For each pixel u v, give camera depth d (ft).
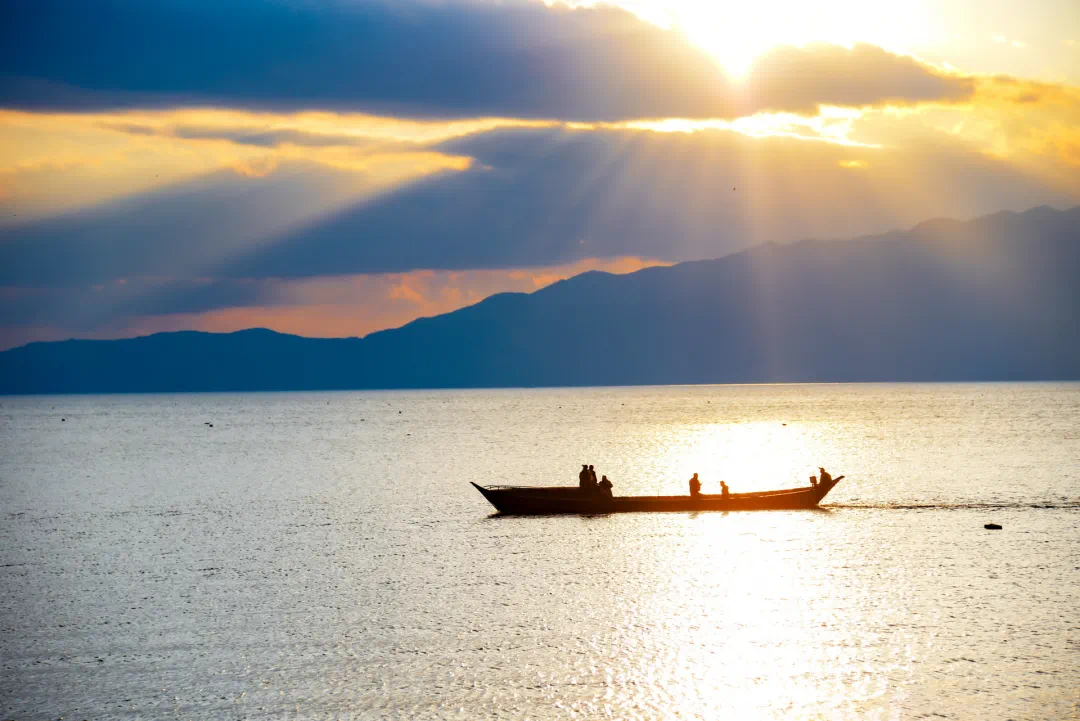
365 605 334.44
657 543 436.35
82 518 565.94
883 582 351.87
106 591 364.38
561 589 352.28
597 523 495.41
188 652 286.87
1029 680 253.24
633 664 270.05
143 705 247.50
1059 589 338.13
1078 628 292.81
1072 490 608.19
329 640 295.07
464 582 366.02
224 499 643.86
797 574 368.07
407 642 291.79
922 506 537.24
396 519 528.63
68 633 308.40
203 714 241.55
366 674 265.54
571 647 284.82
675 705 242.99
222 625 313.73
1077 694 244.22
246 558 424.87
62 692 256.93
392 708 242.99
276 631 305.73
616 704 244.42
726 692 249.75
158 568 406.62
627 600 335.06
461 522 510.99
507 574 378.32
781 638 289.12
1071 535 440.04
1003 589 339.36
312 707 244.42
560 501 525.75
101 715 242.17
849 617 308.40
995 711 236.02
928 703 240.94
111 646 294.25
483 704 244.42
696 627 301.22
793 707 240.94
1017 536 438.81
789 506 529.04
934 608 316.60
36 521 557.74
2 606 342.85
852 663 267.59
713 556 404.36
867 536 442.91
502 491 532.73
